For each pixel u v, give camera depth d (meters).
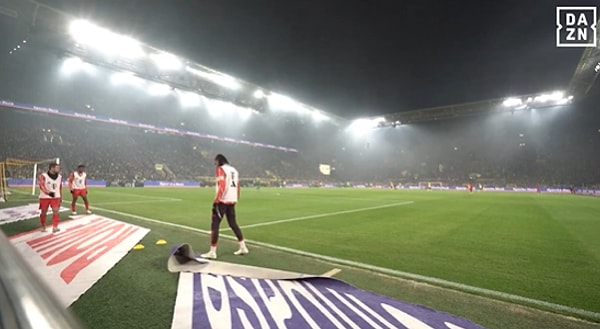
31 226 7.34
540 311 3.12
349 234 7.27
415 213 11.98
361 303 3.20
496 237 7.07
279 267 4.53
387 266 4.66
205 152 59.22
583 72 29.58
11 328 0.55
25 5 19.70
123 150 45.97
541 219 10.52
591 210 13.95
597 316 3.00
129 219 8.80
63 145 39.59
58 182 6.80
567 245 6.28
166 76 31.28
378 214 11.52
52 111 36.91
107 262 4.50
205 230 7.41
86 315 2.84
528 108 40.12
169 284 3.65
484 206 15.55
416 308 3.11
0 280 0.83
